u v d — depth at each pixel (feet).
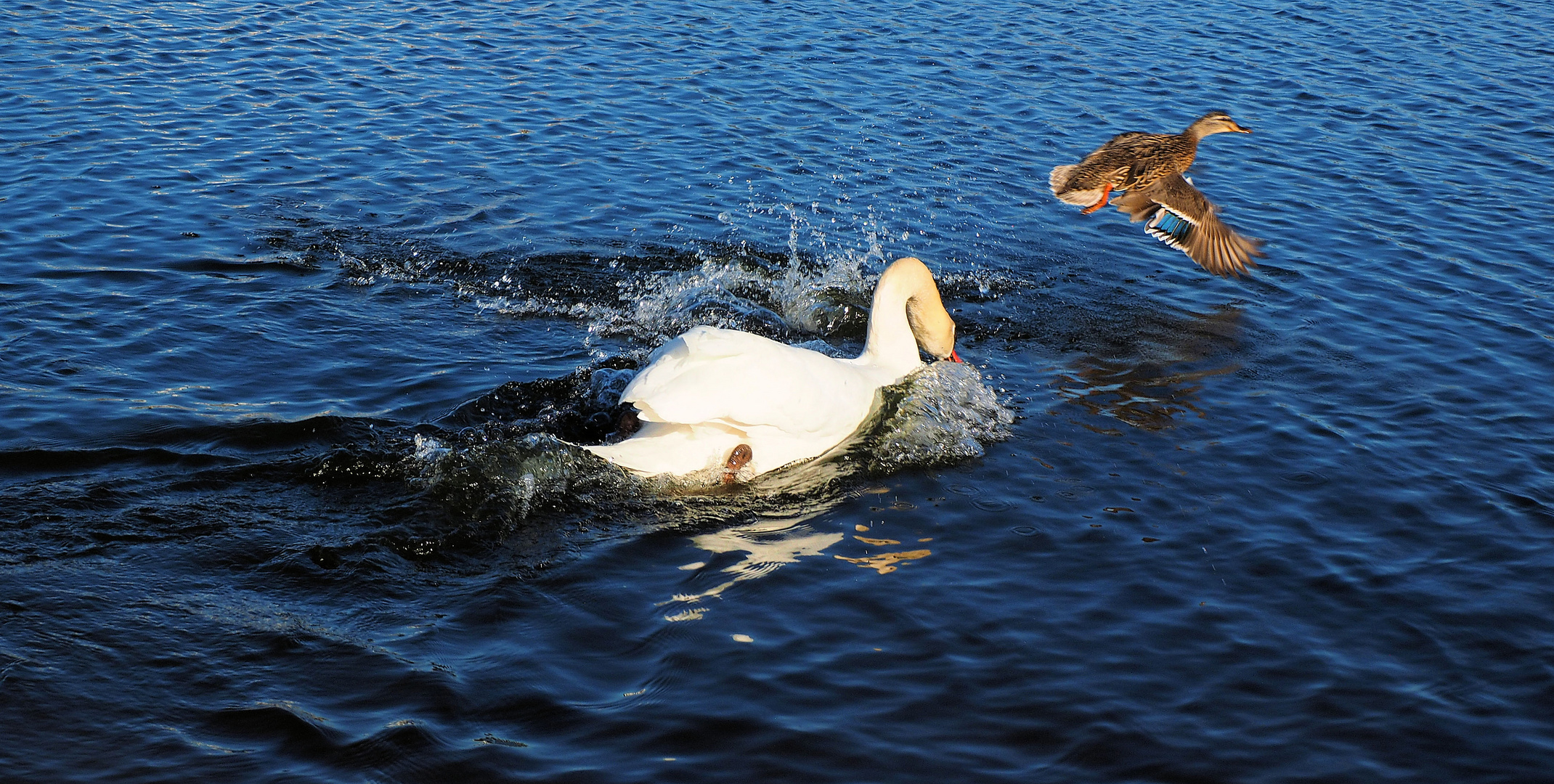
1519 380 30.25
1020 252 38.78
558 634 19.66
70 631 18.99
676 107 50.16
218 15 59.00
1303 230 40.42
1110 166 27.76
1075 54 59.47
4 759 16.39
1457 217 41.63
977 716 18.10
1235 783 16.93
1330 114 52.16
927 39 60.95
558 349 30.76
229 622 19.53
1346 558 22.54
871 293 35.60
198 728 17.24
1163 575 21.85
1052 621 20.43
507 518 22.80
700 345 24.82
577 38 58.75
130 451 24.08
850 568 21.83
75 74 49.37
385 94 50.01
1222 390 29.76
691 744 17.26
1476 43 63.72
